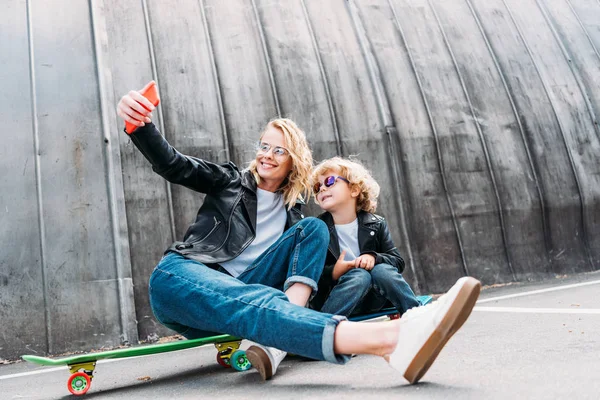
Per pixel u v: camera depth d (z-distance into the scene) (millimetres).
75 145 4098
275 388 1510
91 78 4348
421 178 5223
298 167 2150
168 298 1730
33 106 4074
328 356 1386
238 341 2098
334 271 2324
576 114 6234
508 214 5477
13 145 3924
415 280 4891
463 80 5863
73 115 4168
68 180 3998
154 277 1809
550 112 6105
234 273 1986
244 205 2082
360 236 2504
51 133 4059
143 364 2719
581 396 1082
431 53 5895
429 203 5180
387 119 5273
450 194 5297
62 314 3711
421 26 6066
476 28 6367
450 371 1497
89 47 4453
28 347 3570
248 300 1539
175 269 1767
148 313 3988
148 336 3918
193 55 4848
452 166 5395
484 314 3215
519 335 2141
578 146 6070
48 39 4344
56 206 3904
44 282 3727
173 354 3062
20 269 3695
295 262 1826
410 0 6250
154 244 4160
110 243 3977
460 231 5230
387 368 1678
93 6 4648
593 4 7254
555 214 5699
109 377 2332
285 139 2141
